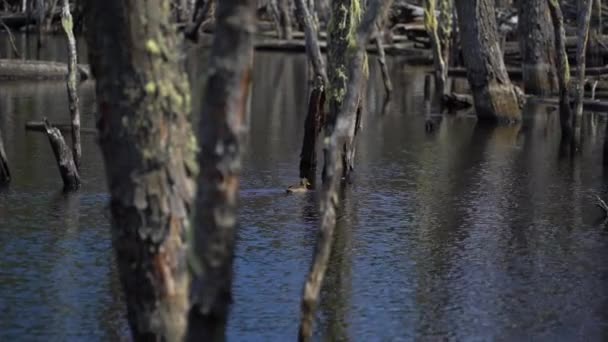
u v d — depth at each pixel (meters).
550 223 14.02
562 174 17.58
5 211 13.77
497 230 13.59
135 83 6.91
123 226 7.02
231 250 6.02
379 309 10.53
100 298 10.58
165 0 7.04
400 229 13.52
